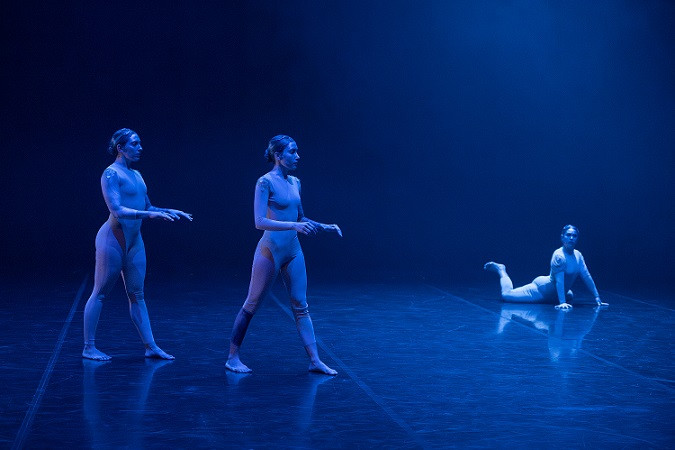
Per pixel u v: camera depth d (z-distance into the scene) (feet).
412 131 48.98
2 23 45.14
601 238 48.85
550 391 17.89
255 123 47.98
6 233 45.73
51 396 16.78
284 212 19.63
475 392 17.74
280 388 17.84
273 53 47.73
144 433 14.47
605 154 48.47
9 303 28.60
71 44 45.88
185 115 47.29
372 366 20.20
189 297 31.07
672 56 47.29
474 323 26.58
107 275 20.21
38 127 45.91
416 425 15.25
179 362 20.26
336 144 48.78
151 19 46.50
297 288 19.57
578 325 26.45
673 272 42.75
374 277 38.99
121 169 20.42
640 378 19.17
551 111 48.47
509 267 43.91
